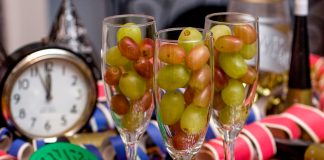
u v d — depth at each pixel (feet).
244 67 1.66
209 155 2.01
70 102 2.15
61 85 2.13
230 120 1.73
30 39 2.95
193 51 1.53
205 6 3.07
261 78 2.57
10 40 2.93
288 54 2.66
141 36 1.71
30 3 2.91
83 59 2.15
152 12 3.03
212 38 1.58
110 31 1.69
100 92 2.41
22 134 2.09
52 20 2.95
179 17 3.06
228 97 1.69
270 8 2.59
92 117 2.24
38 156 1.89
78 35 2.69
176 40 1.56
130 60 1.68
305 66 2.41
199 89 1.57
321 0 3.09
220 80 1.69
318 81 2.70
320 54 3.17
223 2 3.07
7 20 2.90
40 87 2.10
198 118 1.60
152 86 1.71
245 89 1.71
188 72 1.56
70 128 2.16
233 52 1.65
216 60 1.68
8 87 2.02
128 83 1.68
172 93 1.59
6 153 2.04
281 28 2.62
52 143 1.94
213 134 2.19
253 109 2.34
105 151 2.11
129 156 1.81
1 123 2.11
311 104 2.45
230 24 1.70
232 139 1.79
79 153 1.95
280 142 2.16
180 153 1.67
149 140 2.14
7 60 2.06
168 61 1.55
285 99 2.49
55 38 2.67
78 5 2.91
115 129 2.25
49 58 2.07
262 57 2.57
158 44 1.57
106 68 1.72
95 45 3.01
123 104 1.71
